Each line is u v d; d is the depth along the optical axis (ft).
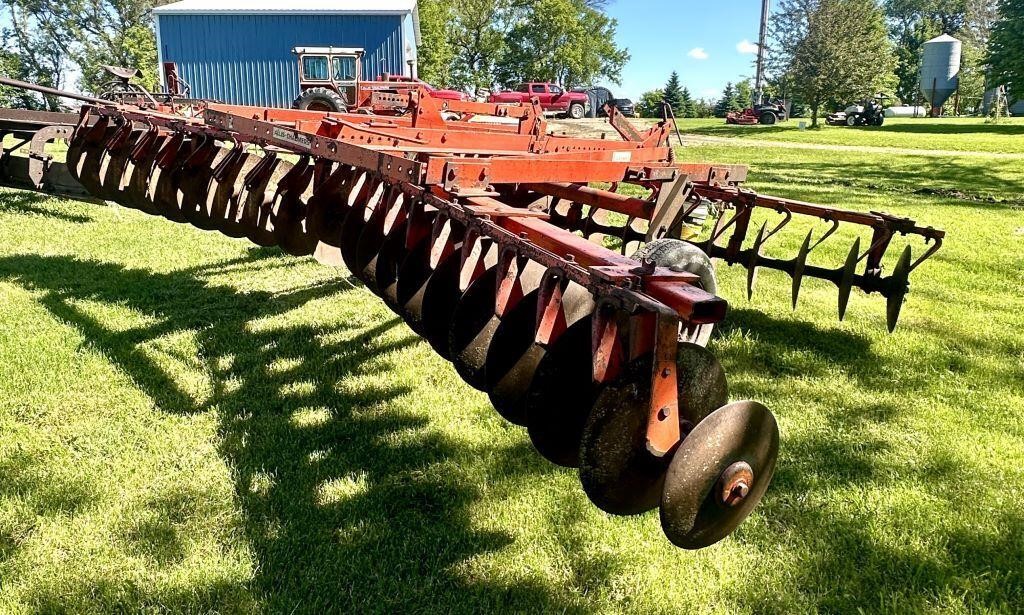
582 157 15.87
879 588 8.44
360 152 11.14
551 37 208.54
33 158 23.41
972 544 9.21
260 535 9.07
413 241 10.68
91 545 8.75
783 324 17.63
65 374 13.42
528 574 8.61
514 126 20.70
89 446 10.96
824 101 125.59
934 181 50.37
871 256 15.69
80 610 7.78
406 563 8.69
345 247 12.66
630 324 6.66
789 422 12.53
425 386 13.57
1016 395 13.71
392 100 41.22
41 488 9.86
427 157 10.26
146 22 188.34
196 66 90.38
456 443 11.50
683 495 5.92
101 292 18.67
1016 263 24.27
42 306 17.24
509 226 8.80
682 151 74.64
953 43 185.88
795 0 126.62
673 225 17.34
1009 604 8.21
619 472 6.66
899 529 9.53
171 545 8.80
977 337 16.85
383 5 92.22
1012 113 169.99
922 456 11.38
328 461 10.84
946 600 8.25
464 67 214.28
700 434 5.87
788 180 49.67
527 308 8.55
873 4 122.93
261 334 15.99
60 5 184.14
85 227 26.63
